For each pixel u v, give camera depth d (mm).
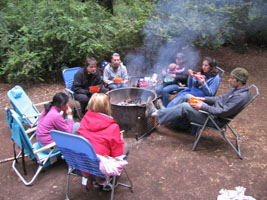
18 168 2982
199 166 2977
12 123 2545
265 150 3262
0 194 2566
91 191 2607
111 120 2225
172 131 3859
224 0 6500
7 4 6438
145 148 3387
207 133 3768
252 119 4207
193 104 3182
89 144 1913
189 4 6270
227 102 3076
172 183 2707
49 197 2529
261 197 2469
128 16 6758
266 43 9602
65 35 5582
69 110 2912
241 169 2898
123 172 2898
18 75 5691
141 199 2490
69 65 6480
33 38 5652
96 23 6246
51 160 2855
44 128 2701
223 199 2420
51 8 5926
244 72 2963
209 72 3734
